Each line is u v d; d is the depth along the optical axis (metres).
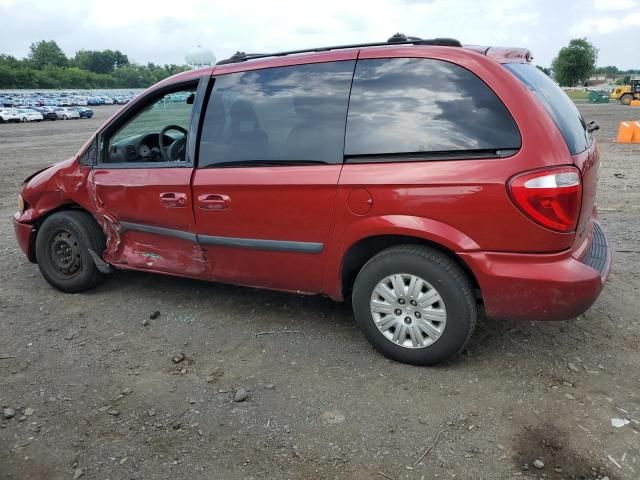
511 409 2.89
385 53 3.30
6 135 28.95
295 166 3.43
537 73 3.44
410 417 2.86
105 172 4.29
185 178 3.83
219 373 3.38
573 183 2.82
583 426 2.74
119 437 2.81
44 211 4.68
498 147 2.90
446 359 3.25
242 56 3.95
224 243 3.77
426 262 3.14
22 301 4.62
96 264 4.52
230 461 2.61
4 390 3.28
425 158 3.06
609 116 28.23
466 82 3.04
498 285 2.97
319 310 4.20
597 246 3.42
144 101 4.21
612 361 3.32
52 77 133.38
